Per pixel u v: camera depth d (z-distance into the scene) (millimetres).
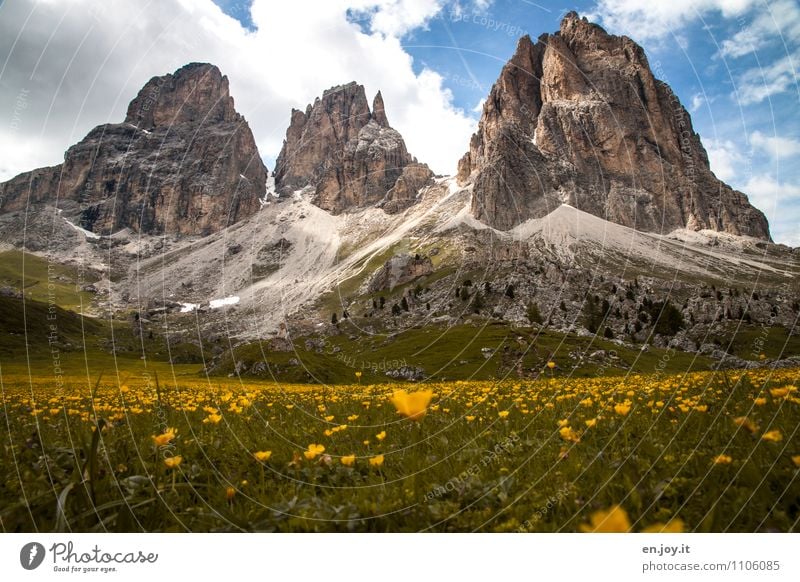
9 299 108125
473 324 101875
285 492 3914
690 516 3121
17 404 9992
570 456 4477
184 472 4320
